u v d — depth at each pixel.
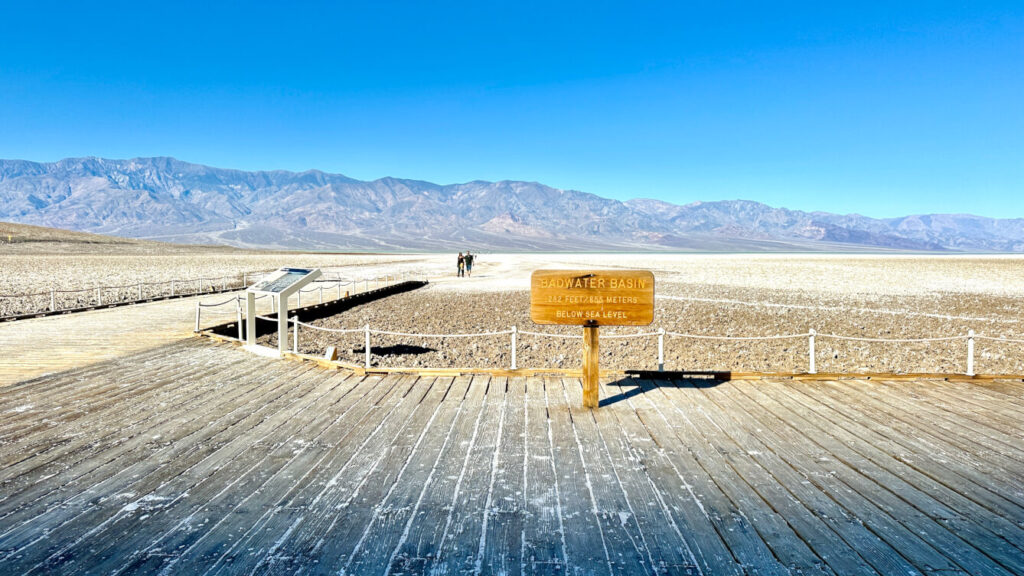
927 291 38.44
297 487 5.24
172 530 4.41
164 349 12.78
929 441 6.52
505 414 7.61
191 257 101.12
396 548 4.16
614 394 8.66
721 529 4.45
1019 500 4.96
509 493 5.12
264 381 9.60
